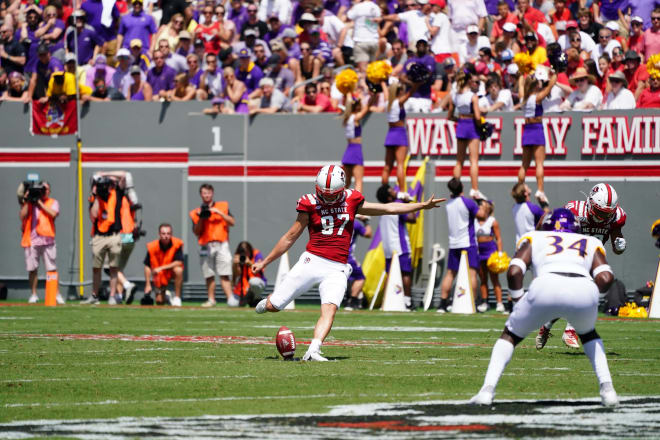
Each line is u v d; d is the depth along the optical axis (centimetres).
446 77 6575
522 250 2102
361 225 5891
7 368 2700
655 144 6075
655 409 1988
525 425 1780
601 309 5906
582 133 6159
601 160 6150
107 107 6600
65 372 2608
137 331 4028
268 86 6531
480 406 2019
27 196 6144
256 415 1911
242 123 6469
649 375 2648
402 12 7244
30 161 6644
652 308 5388
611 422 1817
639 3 7000
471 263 5669
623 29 6925
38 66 6712
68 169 6619
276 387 2317
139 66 6850
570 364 2903
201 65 6962
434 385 2362
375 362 2869
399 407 2009
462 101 5738
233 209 6488
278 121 6444
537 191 5875
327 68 6712
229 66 6888
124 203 5944
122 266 6028
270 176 6462
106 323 4444
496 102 6344
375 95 5900
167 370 2641
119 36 7175
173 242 6022
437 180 6266
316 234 2888
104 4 6844
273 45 6794
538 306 2006
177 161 6550
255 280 5759
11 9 7562
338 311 5659
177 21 7194
